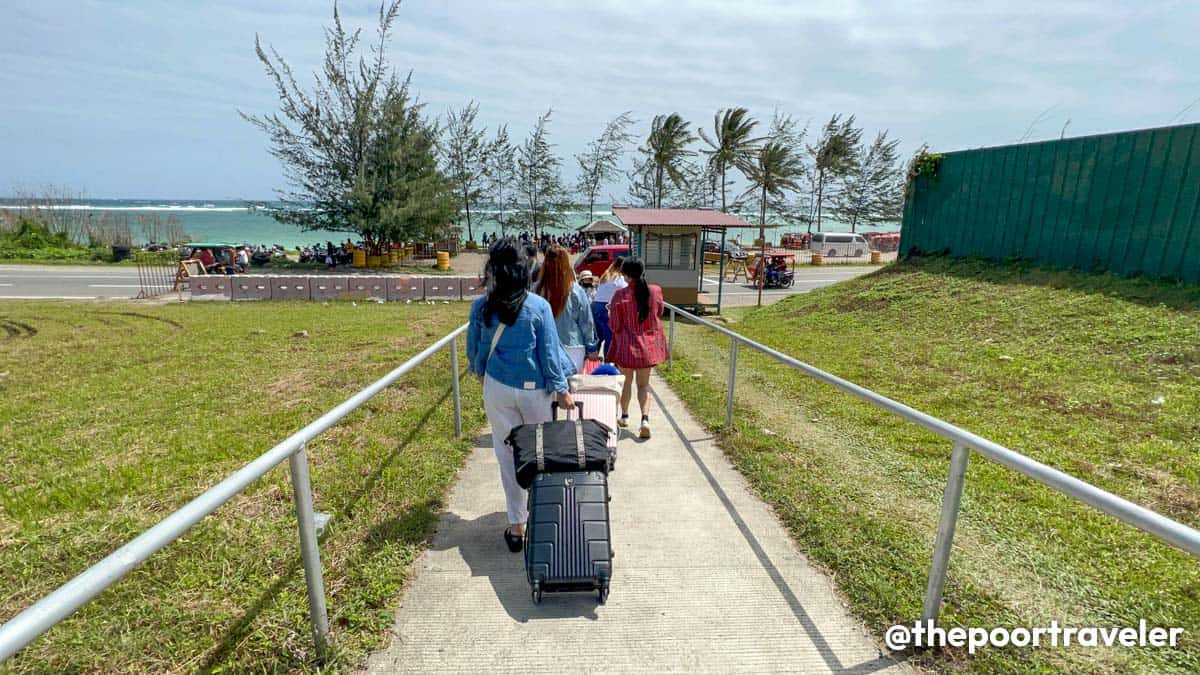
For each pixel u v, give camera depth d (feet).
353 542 10.40
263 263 99.50
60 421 18.47
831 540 10.57
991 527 11.14
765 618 8.65
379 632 8.23
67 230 111.86
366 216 98.53
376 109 99.60
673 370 24.61
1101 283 31.71
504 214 142.41
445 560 10.09
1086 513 11.78
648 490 12.96
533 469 9.14
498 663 7.74
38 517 11.85
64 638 7.94
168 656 7.68
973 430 16.97
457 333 15.55
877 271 50.88
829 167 161.79
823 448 15.48
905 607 8.62
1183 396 19.07
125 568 4.67
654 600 9.07
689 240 51.78
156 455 15.52
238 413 19.27
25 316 43.96
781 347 30.96
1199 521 11.40
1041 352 25.63
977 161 43.55
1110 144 33.35
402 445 15.48
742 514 11.86
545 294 13.41
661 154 137.08
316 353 29.68
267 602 8.70
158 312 47.70
